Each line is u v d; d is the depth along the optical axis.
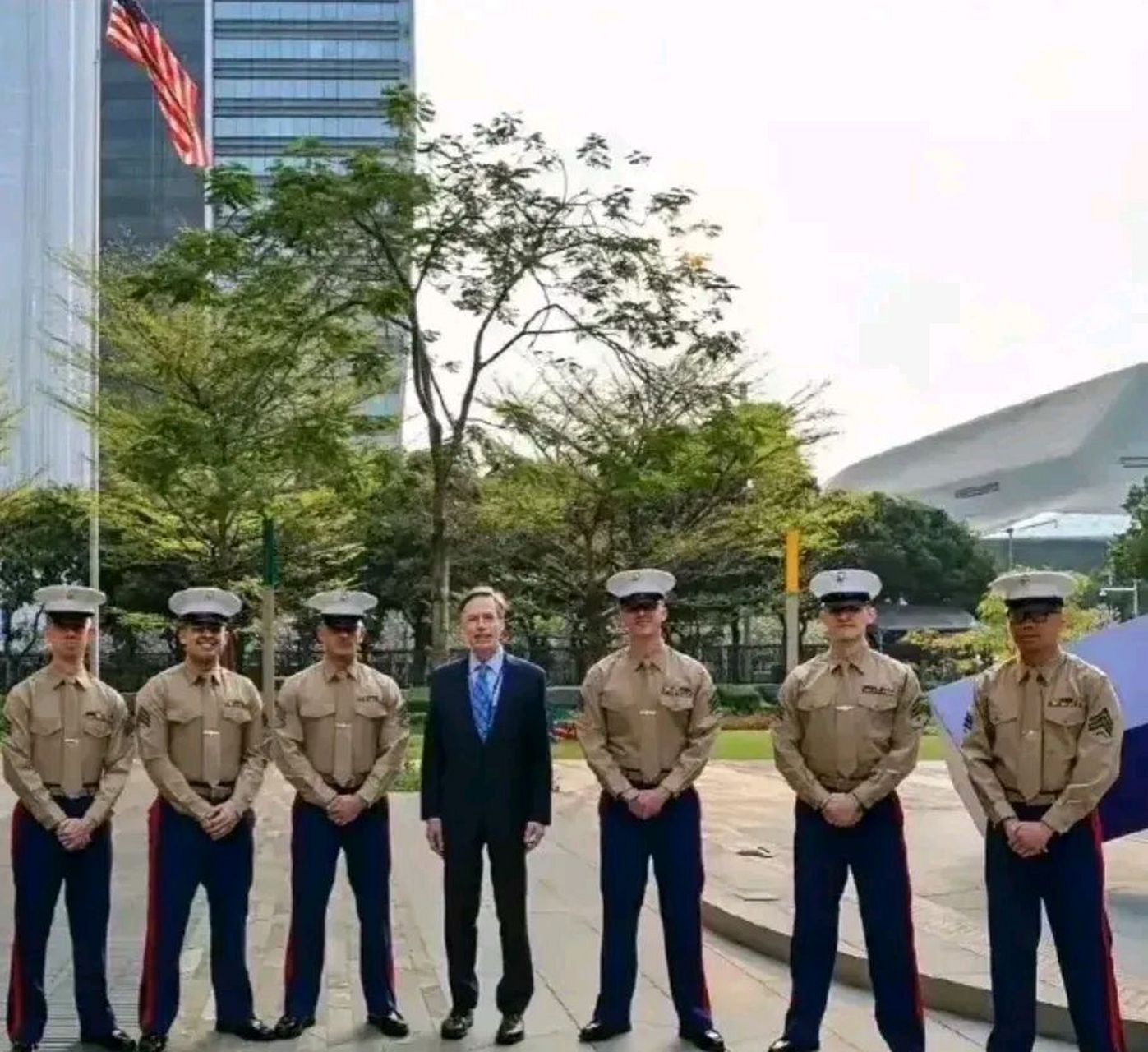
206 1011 7.48
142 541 31.48
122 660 41.50
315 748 7.10
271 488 24.20
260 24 86.69
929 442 84.38
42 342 43.22
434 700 7.14
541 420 38.56
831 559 45.28
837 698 6.57
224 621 6.99
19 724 6.66
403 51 87.56
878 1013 6.53
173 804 6.84
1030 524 73.69
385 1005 7.08
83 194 49.00
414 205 17.72
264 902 10.80
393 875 12.23
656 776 6.92
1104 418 76.19
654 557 31.20
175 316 24.91
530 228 18.05
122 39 23.62
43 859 6.67
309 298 18.55
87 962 6.72
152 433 19.84
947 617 49.69
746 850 12.30
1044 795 6.07
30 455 46.12
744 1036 7.00
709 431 20.45
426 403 19.11
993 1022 6.67
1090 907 5.99
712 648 42.72
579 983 8.16
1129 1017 6.54
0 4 48.97
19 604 40.84
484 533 32.56
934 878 11.23
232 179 17.64
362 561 39.12
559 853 13.30
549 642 39.75
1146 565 50.28
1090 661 10.31
